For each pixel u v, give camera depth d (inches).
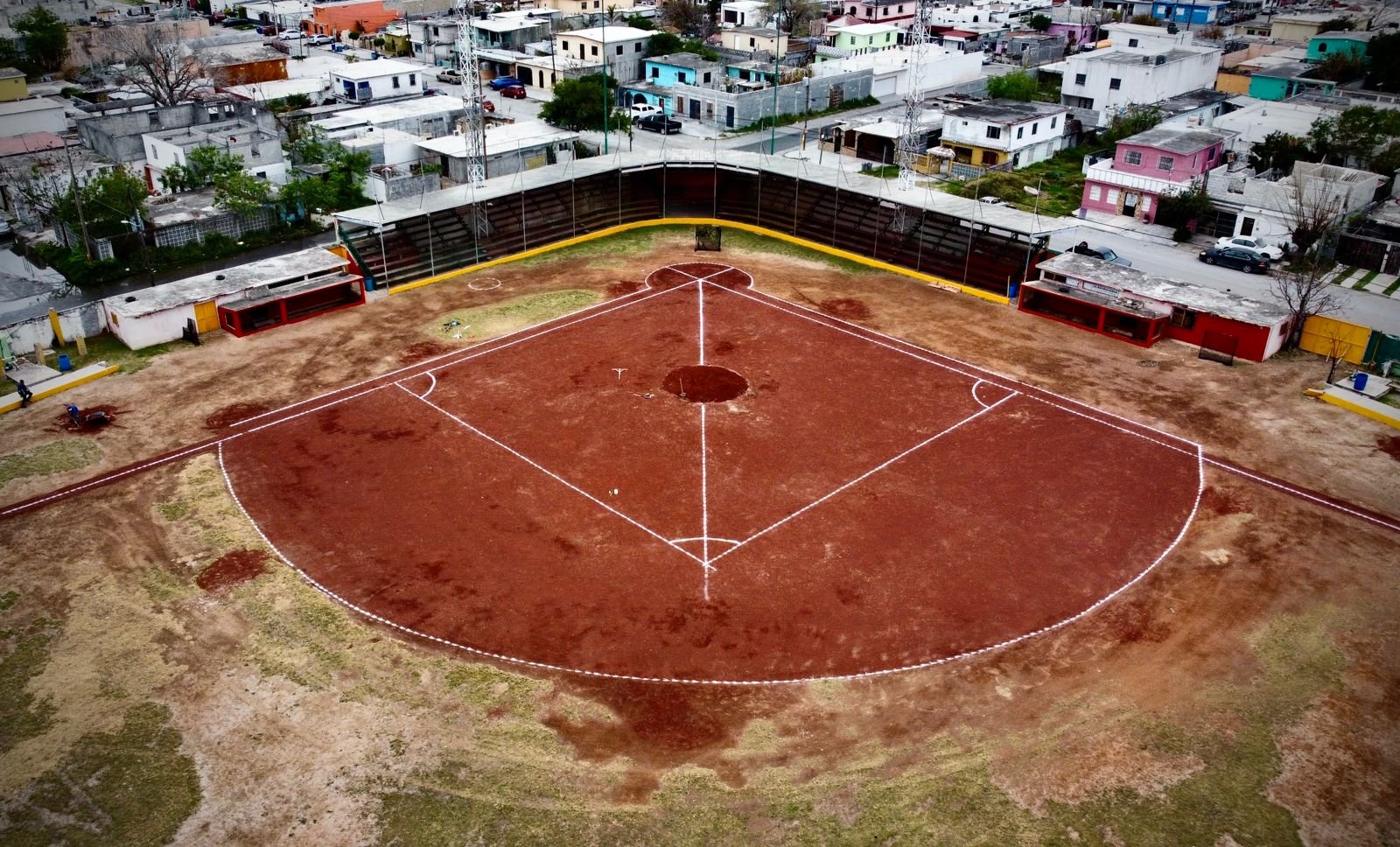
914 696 1310.3
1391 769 1200.2
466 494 1737.2
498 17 5940.0
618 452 1871.3
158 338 2289.6
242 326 2348.7
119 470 1800.0
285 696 1295.5
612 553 1585.9
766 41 5674.2
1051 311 2532.0
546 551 1588.3
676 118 4520.2
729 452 1876.2
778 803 1154.0
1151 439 1940.2
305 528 1641.2
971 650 1391.5
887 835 1115.9
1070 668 1358.3
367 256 2657.5
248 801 1149.1
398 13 6840.6
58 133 3873.0
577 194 3134.8
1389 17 6082.7
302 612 1448.1
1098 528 1663.4
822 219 3063.5
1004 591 1510.8
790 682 1333.7
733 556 1581.0
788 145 4188.0
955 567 1562.5
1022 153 3912.4
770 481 1785.2
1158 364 2257.6
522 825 1124.5
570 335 2363.4
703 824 1127.6
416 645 1389.0
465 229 2883.9
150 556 1566.2
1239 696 1311.5
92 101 4559.5
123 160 3548.2
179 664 1347.2
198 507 1694.1
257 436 1915.6
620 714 1279.5
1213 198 3179.1
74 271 2807.6
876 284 2723.9
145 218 2960.1
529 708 1285.7
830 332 2409.0
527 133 3838.6
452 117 4202.8
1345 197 2896.2
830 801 1157.7
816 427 1969.7
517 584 1512.1
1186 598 1496.1
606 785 1177.4
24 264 2950.3
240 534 1622.8
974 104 4146.2
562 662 1363.2
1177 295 2379.4
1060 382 2169.0
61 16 5880.9
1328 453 1892.2
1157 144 3284.9
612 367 2207.2
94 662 1349.7
